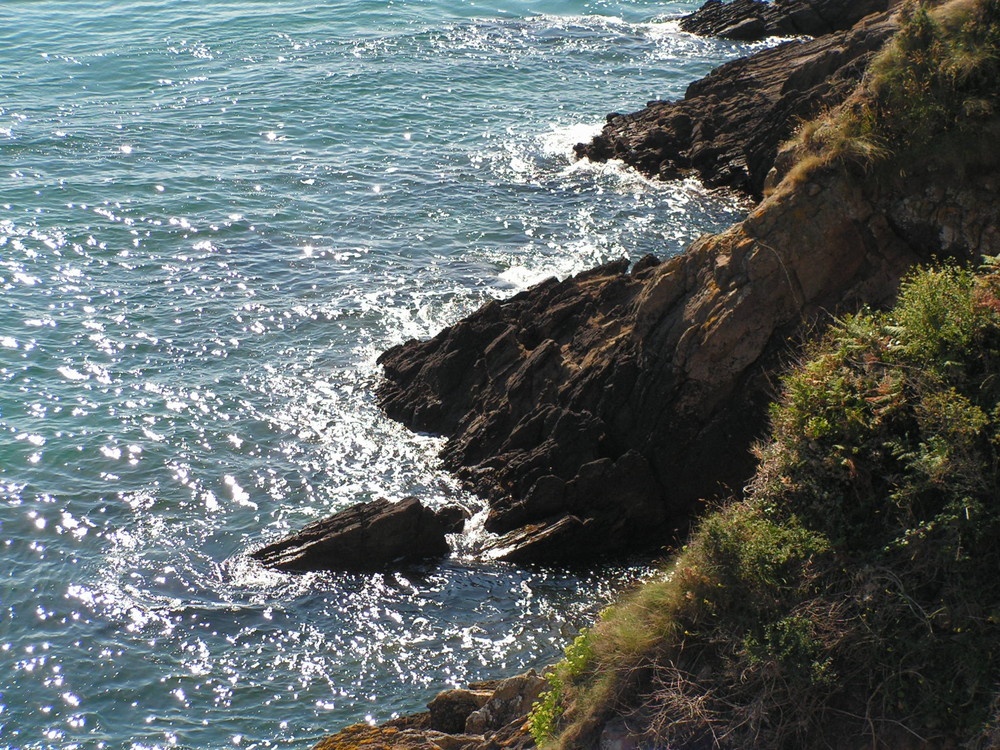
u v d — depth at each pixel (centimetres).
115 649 1719
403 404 2366
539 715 1141
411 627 1773
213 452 2242
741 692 1021
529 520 1992
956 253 1716
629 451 1959
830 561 1056
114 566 1911
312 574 1894
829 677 980
